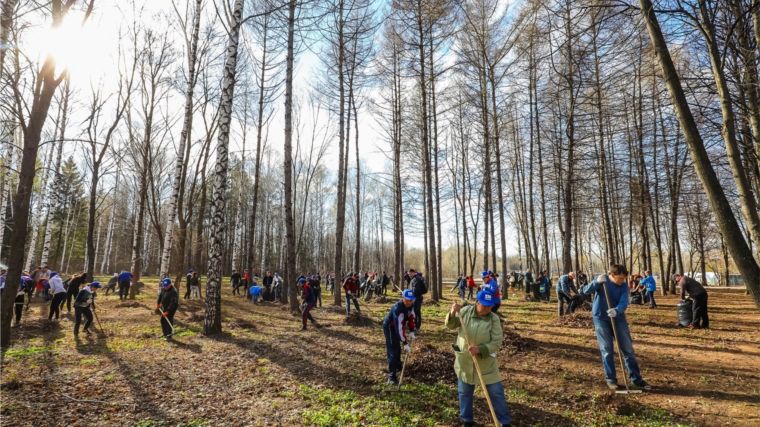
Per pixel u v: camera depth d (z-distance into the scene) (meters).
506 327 10.27
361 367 7.01
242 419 4.82
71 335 9.62
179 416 4.91
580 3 5.31
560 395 5.53
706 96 6.17
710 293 23.09
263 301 18.73
